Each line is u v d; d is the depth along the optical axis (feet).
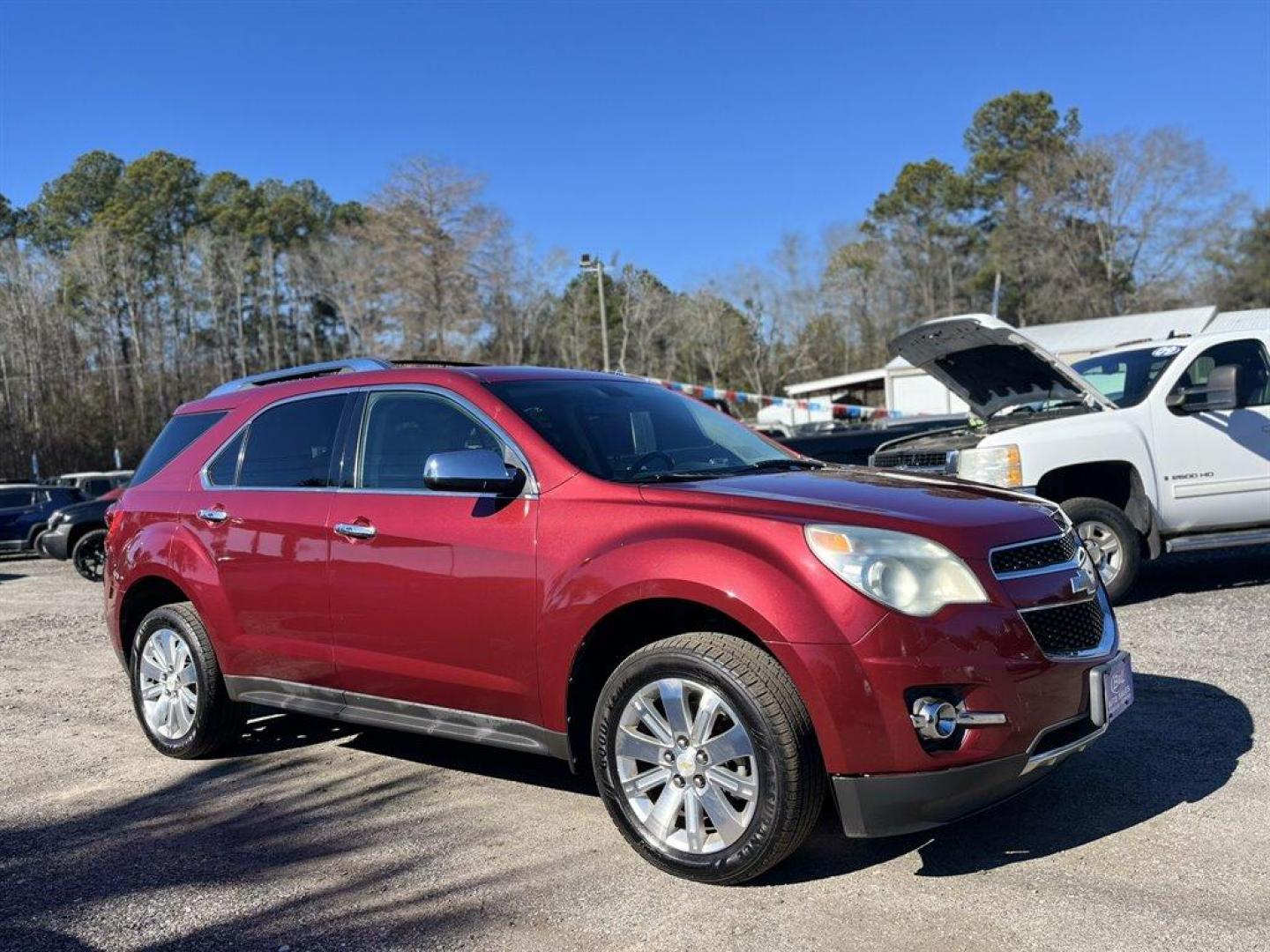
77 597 42.52
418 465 14.34
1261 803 12.83
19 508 64.69
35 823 14.84
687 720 11.37
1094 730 11.39
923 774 10.43
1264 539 24.90
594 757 12.17
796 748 10.62
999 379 27.86
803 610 10.64
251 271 269.44
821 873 11.62
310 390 16.17
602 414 14.53
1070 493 25.89
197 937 10.94
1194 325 103.09
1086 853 11.75
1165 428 24.85
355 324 232.12
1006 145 238.07
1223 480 25.02
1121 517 24.23
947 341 26.16
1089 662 11.44
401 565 13.80
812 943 10.05
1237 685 17.84
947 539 10.94
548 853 12.59
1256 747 14.78
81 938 11.08
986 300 218.79
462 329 191.72
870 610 10.52
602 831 13.21
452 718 13.65
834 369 238.07
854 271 240.12
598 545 12.06
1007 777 10.68
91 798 15.88
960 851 12.01
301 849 13.24
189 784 16.29
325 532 14.78
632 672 11.71
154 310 247.91
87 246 232.53
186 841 13.78
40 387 192.95
